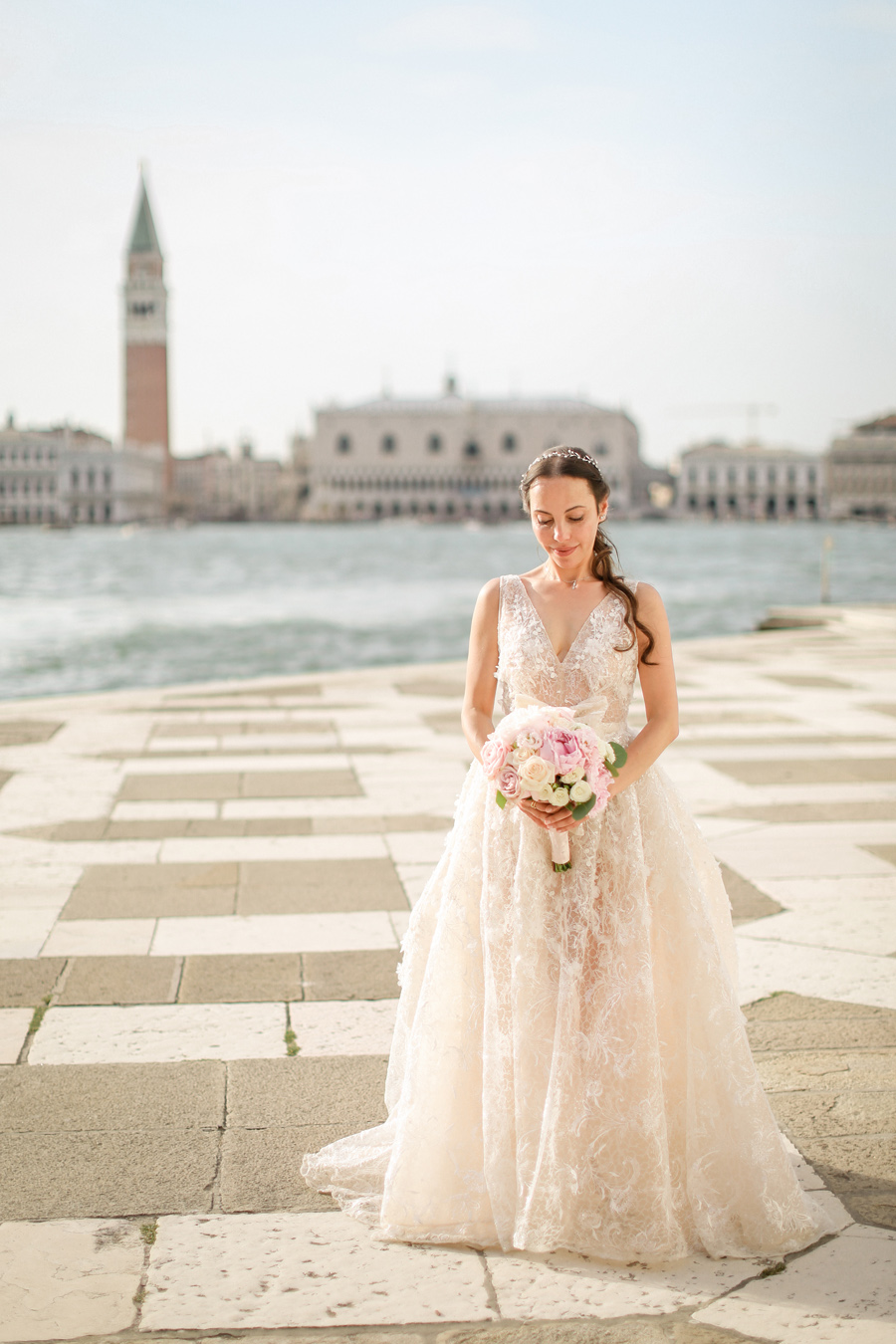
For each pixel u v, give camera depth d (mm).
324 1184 3549
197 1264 3150
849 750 10477
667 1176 3199
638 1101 3176
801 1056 4406
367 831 7734
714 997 3297
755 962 5398
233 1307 2965
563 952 3244
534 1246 3178
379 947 5594
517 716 3174
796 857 7121
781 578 57781
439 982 3350
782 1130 3863
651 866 3348
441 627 34375
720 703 13234
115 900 6293
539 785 3068
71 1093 4129
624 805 3324
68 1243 3236
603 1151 3184
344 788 9023
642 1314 2947
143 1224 3342
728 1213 3254
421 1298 3010
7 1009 4852
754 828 7816
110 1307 2961
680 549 101438
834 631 22016
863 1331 2867
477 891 3379
